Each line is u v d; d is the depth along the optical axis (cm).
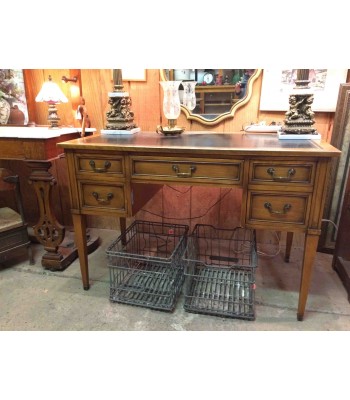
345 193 161
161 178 132
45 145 154
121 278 168
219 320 141
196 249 182
